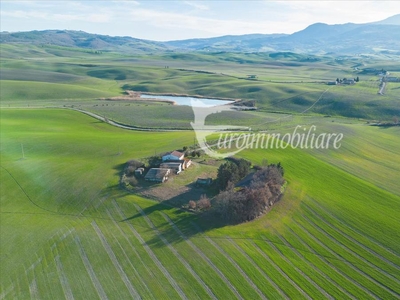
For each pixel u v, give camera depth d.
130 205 57.41
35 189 63.31
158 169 67.50
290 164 75.69
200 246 46.59
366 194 63.09
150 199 59.16
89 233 49.78
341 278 40.94
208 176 67.88
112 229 50.81
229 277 40.72
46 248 46.28
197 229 50.62
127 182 64.56
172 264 43.00
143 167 71.38
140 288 38.88
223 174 62.06
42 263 43.28
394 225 52.66
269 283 39.81
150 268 42.22
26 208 57.25
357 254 45.66
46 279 40.38
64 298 37.38
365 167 77.25
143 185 64.19
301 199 59.72
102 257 44.34
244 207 53.47
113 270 41.88
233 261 43.62
